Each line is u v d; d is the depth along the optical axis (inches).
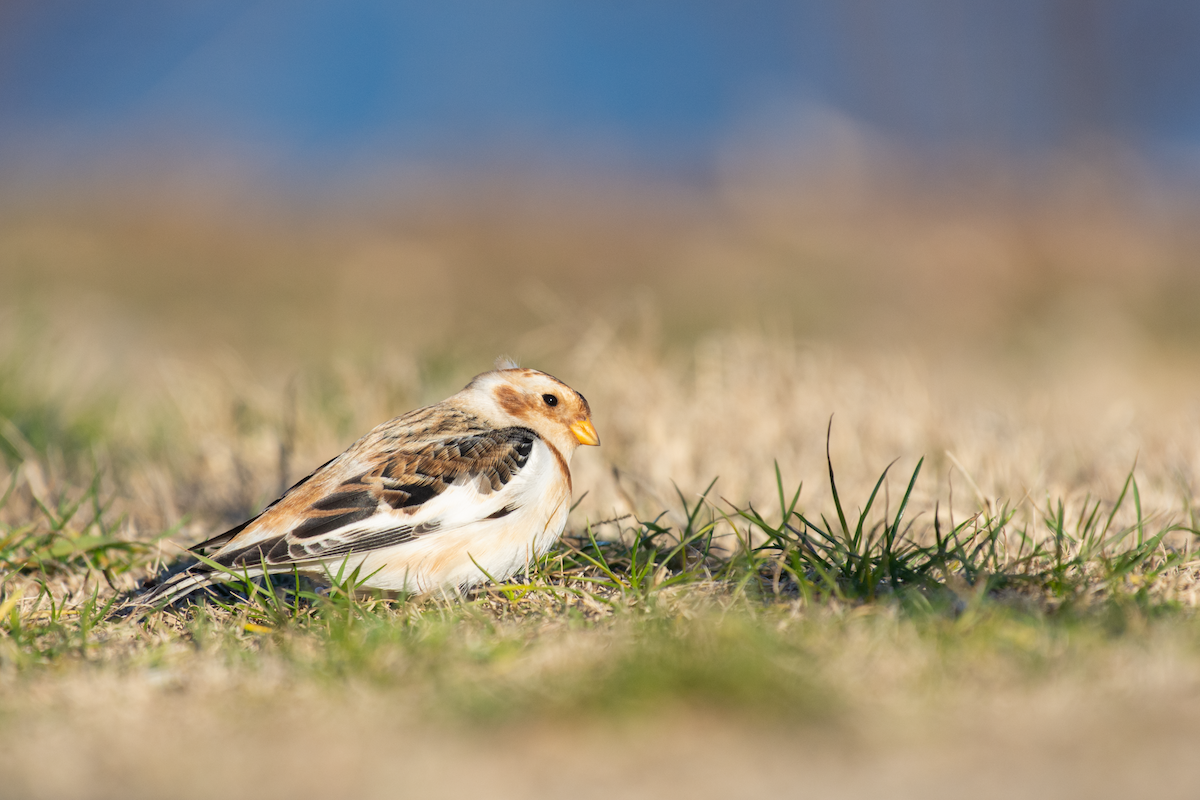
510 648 270.8
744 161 1849.2
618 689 224.5
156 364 809.5
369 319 1114.7
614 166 2031.3
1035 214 1572.3
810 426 526.0
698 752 211.5
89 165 1909.4
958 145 1828.2
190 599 346.9
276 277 1422.2
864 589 314.3
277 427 553.0
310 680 256.8
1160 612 279.1
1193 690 227.1
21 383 608.1
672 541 382.9
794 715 220.8
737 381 555.8
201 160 1961.1
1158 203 1649.9
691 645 249.6
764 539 391.5
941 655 246.7
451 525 330.0
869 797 193.0
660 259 1544.0
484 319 1135.6
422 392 580.4
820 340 1040.2
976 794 192.2
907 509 417.7
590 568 359.3
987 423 524.1
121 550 401.7
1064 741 209.0
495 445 344.5
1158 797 188.2
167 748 221.8
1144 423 543.5
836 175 1744.6
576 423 380.8
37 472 470.6
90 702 251.0
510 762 209.9
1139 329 1045.2
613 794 197.5
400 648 273.7
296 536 322.7
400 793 199.8
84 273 1387.8
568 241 1626.5
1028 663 243.3
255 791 202.4
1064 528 382.6
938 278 1348.4
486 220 1728.6
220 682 261.4
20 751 222.7
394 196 1841.8
